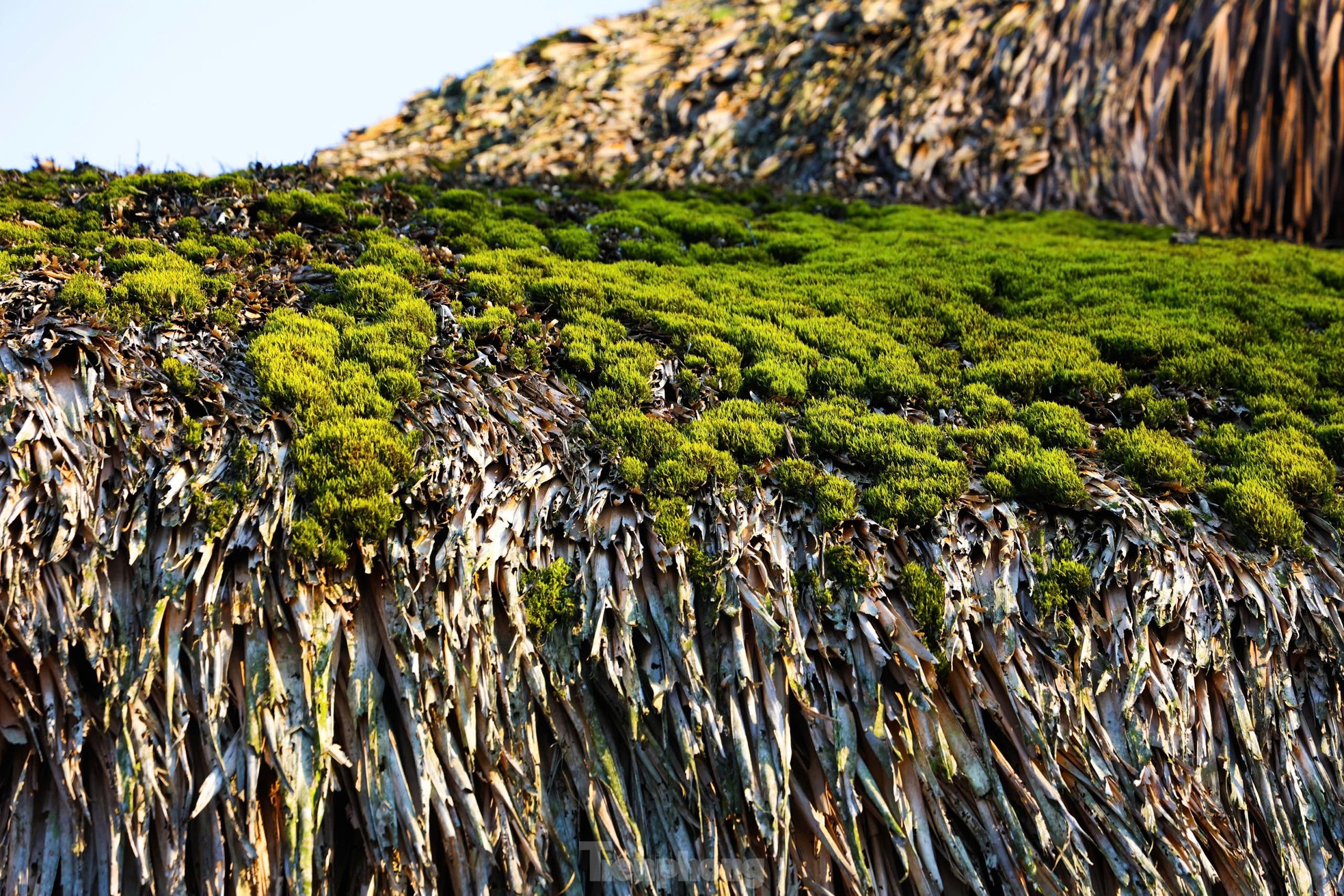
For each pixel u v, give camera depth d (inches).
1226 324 310.7
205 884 169.9
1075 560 216.4
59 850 174.1
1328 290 357.1
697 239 396.2
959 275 353.4
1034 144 516.1
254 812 171.2
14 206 300.4
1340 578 217.2
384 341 246.8
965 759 193.2
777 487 226.7
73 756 173.3
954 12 596.4
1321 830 195.9
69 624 177.5
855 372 274.4
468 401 230.1
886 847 191.0
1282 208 483.5
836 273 357.7
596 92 610.5
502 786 181.9
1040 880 185.0
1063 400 275.0
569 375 257.3
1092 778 193.5
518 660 190.7
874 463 235.6
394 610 190.1
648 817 190.4
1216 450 252.1
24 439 187.9
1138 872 186.1
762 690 193.8
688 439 233.1
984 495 226.8
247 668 179.5
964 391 272.8
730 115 570.3
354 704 182.1
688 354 275.4
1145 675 202.7
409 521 201.0
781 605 200.7
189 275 258.4
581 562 204.4
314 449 205.2
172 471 193.9
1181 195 492.1
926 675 196.1
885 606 202.8
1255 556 220.5
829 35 617.0
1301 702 206.8
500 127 591.5
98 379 206.7
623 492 218.2
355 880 181.0
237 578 185.8
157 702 177.0
